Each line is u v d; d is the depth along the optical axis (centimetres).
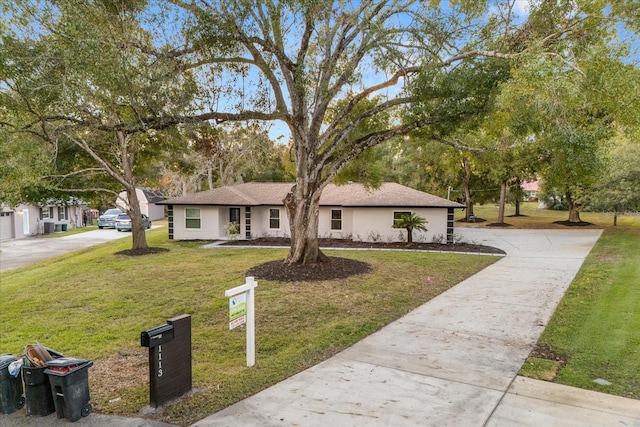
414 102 916
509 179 2603
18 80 647
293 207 1130
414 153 2852
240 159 3111
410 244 1753
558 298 840
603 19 716
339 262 1194
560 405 407
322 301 829
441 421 379
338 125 1250
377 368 505
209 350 586
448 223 1809
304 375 487
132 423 380
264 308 782
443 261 1321
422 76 842
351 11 910
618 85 612
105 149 1634
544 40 737
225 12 780
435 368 503
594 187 2055
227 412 399
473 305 800
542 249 1584
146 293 941
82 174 1581
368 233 1892
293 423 377
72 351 598
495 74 809
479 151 1234
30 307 862
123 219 3061
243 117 909
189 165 2030
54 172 1380
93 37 648
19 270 1487
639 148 1866
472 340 604
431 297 869
